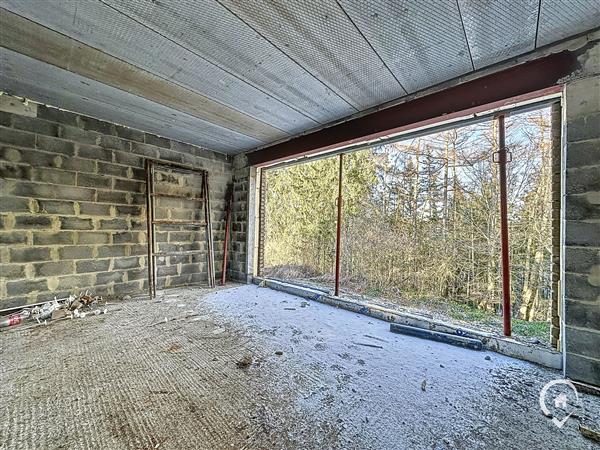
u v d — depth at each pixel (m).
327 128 3.25
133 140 3.50
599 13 1.50
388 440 1.18
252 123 3.27
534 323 2.58
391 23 1.63
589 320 1.63
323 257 4.72
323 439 1.18
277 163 4.27
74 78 2.30
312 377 1.69
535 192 3.14
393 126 2.64
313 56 1.97
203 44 1.86
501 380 1.69
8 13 1.58
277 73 2.20
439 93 2.34
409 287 3.88
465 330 2.30
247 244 4.45
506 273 2.18
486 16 1.55
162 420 1.28
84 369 1.71
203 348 2.06
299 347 2.12
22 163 2.70
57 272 2.91
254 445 1.14
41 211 2.81
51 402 1.38
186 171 4.06
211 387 1.56
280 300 3.49
